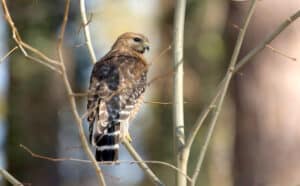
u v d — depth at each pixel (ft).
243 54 40.93
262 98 40.75
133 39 35.55
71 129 56.13
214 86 56.44
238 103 41.42
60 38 22.31
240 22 41.65
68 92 22.54
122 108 30.37
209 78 56.65
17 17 53.52
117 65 32.48
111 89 30.89
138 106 31.55
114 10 66.90
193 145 52.49
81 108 55.67
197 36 57.00
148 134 58.70
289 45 40.45
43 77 55.06
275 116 40.70
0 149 54.80
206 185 54.60
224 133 55.47
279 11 40.50
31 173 54.80
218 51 56.54
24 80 54.85
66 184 56.18
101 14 65.31
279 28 25.13
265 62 40.68
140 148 58.65
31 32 53.36
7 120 55.21
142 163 26.63
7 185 53.72
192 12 56.85
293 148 40.55
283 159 40.55
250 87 40.98
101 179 23.12
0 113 55.93
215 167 55.06
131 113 31.04
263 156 40.70
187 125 55.31
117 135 28.78
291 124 40.57
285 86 40.57
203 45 56.70
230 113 54.24
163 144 57.47
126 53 34.65
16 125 55.01
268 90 40.68
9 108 55.06
